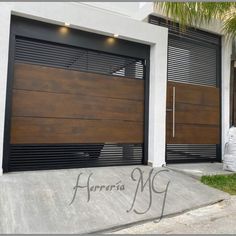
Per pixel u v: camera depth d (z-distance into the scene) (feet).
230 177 14.37
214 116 18.94
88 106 14.64
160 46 16.48
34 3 13.11
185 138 17.53
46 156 13.70
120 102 15.61
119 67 15.92
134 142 15.99
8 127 12.60
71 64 14.52
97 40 15.08
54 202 9.63
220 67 19.60
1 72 12.14
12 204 9.13
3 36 12.25
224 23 17.53
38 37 13.53
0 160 12.09
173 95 17.15
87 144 14.62
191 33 18.43
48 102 13.61
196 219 9.48
